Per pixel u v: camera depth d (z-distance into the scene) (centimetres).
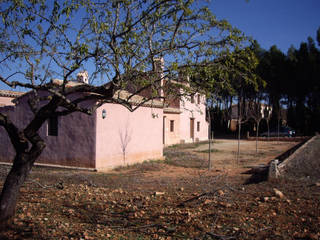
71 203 673
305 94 3728
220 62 534
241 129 4334
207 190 799
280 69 3669
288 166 1020
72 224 535
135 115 1472
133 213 593
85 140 1230
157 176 1116
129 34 530
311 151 1314
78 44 500
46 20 529
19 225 507
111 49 530
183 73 535
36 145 504
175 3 516
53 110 503
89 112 530
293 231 473
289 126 3853
